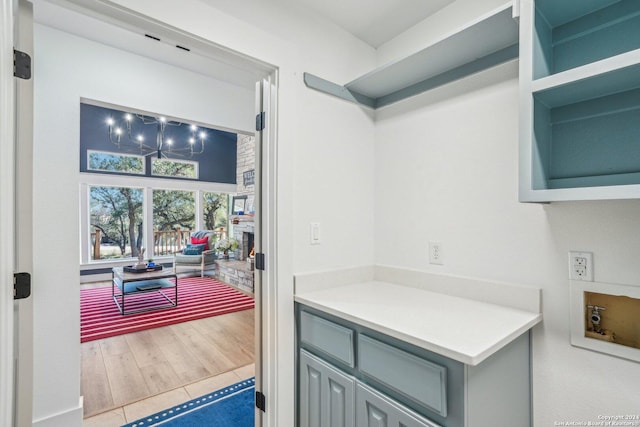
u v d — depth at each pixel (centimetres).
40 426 164
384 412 109
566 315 117
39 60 178
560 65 115
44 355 167
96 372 244
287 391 149
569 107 113
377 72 157
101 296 475
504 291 132
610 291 107
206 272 641
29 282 98
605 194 88
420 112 168
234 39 132
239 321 368
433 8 160
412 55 141
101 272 614
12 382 95
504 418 107
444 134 157
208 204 762
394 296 149
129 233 666
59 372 171
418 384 99
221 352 282
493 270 137
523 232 129
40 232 169
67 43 190
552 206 121
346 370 127
